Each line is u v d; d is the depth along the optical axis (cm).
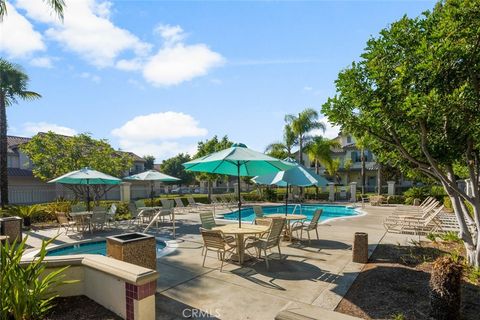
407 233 1052
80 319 383
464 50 441
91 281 444
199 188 5178
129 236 550
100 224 1255
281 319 250
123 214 1705
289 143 3102
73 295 455
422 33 508
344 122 583
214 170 894
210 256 747
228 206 2205
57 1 864
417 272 589
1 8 812
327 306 446
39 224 1413
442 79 481
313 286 531
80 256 465
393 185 2753
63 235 1108
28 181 2677
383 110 526
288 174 954
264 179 1067
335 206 2309
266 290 514
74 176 1216
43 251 400
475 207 570
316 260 704
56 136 1980
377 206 2231
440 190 2186
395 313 414
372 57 540
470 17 433
